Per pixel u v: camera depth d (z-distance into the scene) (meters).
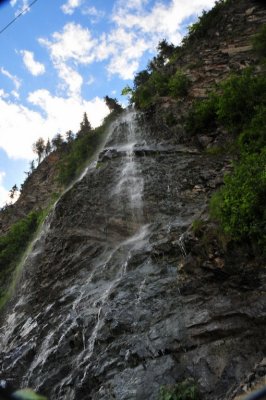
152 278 11.55
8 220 42.94
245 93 16.70
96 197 18.08
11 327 15.64
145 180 17.12
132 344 9.57
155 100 23.83
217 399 7.27
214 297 9.67
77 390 9.33
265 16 27.48
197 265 10.60
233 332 8.51
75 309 12.78
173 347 8.88
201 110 18.92
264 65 21.09
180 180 16.27
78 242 16.91
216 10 31.50
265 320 8.32
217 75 22.75
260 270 9.36
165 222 14.78
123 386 8.56
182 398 7.45
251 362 7.73
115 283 12.34
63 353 11.08
